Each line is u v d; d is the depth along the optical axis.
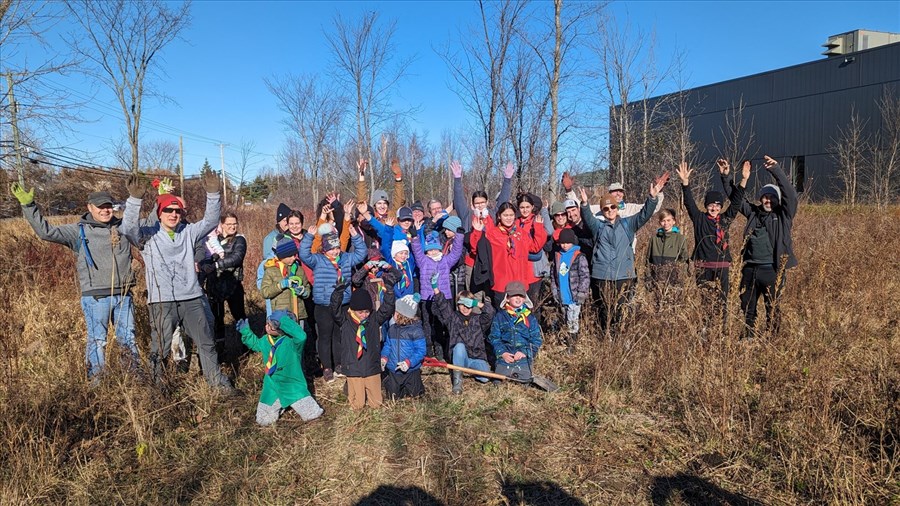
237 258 6.48
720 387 4.38
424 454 4.10
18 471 3.59
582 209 6.22
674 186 16.88
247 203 31.81
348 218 5.98
